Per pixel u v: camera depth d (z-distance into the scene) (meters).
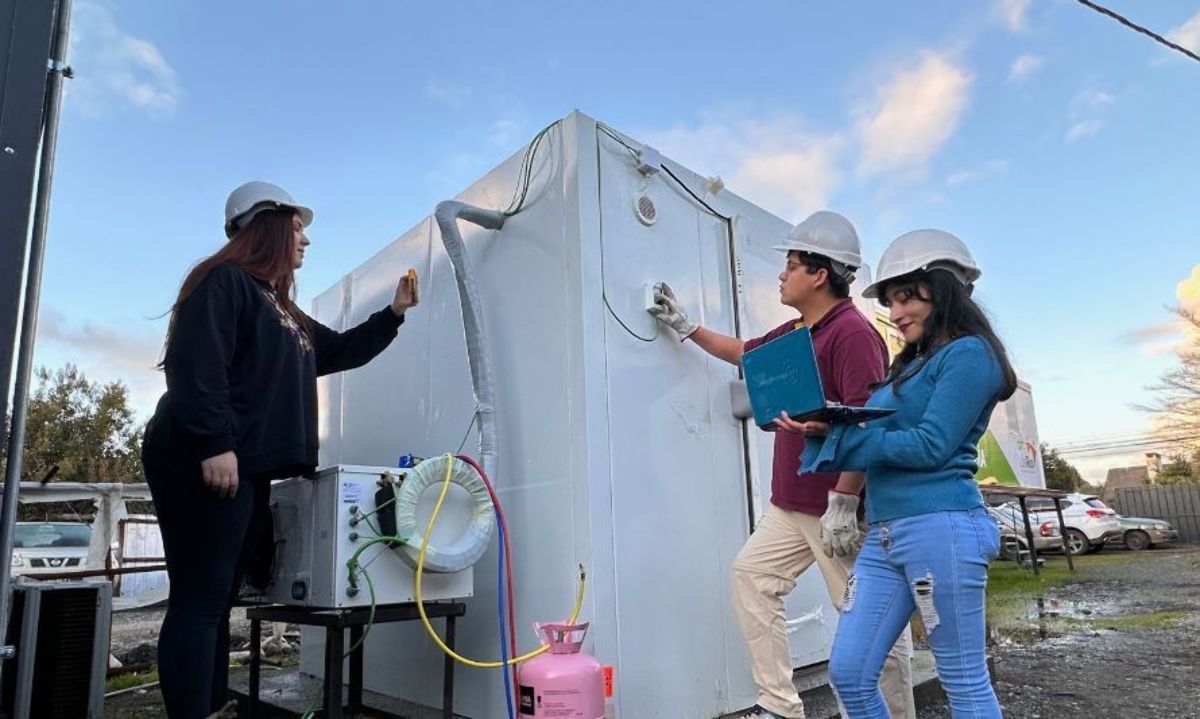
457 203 2.75
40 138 1.46
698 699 2.50
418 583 2.16
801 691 2.76
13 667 2.98
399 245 3.48
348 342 2.57
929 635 1.56
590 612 2.23
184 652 1.77
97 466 19.19
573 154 2.58
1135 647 4.93
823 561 2.14
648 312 2.68
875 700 1.64
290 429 2.03
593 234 2.54
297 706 2.80
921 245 1.76
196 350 1.80
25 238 1.41
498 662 2.39
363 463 3.50
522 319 2.68
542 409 2.52
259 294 2.03
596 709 1.98
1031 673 4.09
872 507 1.68
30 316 1.41
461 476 2.35
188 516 1.85
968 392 1.56
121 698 3.58
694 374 2.80
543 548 2.43
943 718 2.86
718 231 3.14
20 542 8.58
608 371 2.46
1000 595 8.31
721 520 2.76
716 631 2.62
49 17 1.50
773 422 1.75
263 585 2.48
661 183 2.89
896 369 1.78
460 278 2.71
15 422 1.38
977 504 1.60
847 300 2.30
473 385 2.69
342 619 2.12
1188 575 10.12
